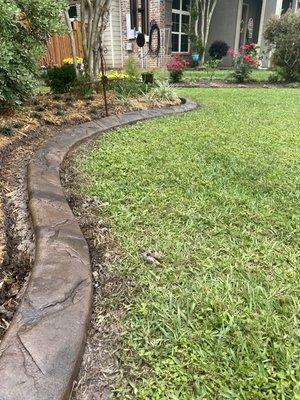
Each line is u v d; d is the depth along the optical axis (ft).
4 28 11.11
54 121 12.57
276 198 7.25
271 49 32.86
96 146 10.60
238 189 7.68
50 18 13.04
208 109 16.99
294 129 13.02
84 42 17.83
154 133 12.05
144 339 3.89
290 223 6.26
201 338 3.87
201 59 40.57
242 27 47.19
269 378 3.42
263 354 3.67
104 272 5.01
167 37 36.86
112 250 5.51
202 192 7.52
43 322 3.80
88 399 3.28
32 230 5.86
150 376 3.49
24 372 3.21
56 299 4.17
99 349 3.79
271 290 4.60
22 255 5.29
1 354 3.36
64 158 9.46
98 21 17.65
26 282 4.66
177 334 3.93
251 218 6.46
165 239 5.79
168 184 7.90
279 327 4.00
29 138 10.69
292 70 31.07
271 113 16.08
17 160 9.05
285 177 8.32
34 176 7.80
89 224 6.27
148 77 20.83
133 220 6.36
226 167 8.99
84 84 16.90
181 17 41.16
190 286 4.69
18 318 3.84
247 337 3.87
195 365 3.57
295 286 4.68
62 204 6.71
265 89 26.21
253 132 12.50
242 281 4.79
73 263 4.90
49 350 3.47
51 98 15.69
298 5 49.52
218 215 6.54
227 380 3.41
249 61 31.14
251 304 4.35
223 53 42.42
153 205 6.91
